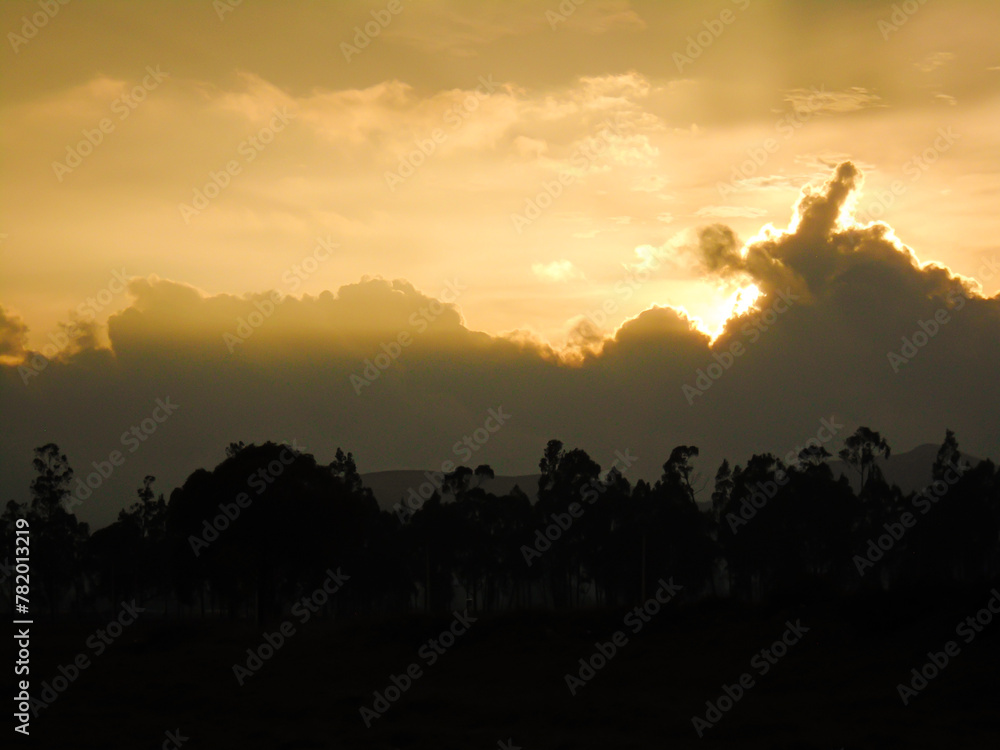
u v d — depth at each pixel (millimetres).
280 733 30078
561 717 32156
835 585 50781
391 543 99562
